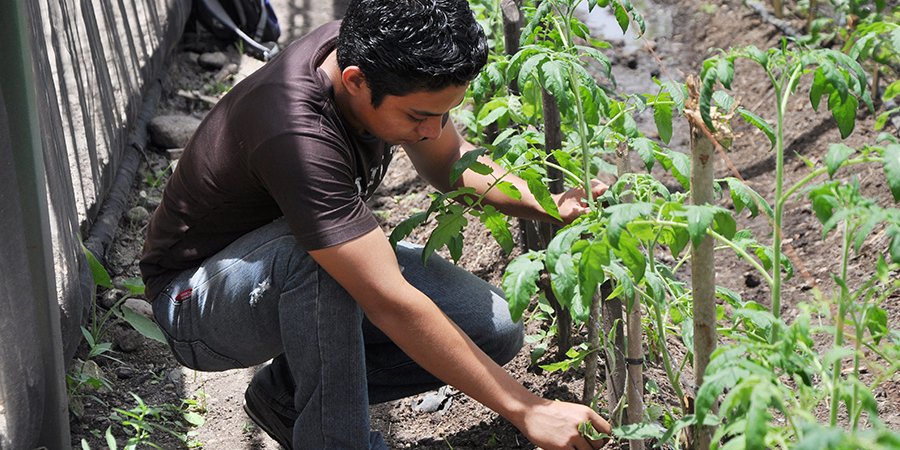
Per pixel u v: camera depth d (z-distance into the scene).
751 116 2.22
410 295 2.30
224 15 5.60
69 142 3.58
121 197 4.10
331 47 2.39
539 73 2.40
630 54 5.56
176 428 3.11
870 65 4.69
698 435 2.17
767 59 1.92
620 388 2.51
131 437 3.04
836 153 1.72
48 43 3.53
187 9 5.53
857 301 3.48
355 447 2.52
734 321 2.12
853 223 1.74
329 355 2.45
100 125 3.93
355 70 2.20
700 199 1.96
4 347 2.48
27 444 2.59
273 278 2.46
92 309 3.51
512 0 3.15
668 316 3.03
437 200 2.45
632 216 1.84
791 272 2.37
